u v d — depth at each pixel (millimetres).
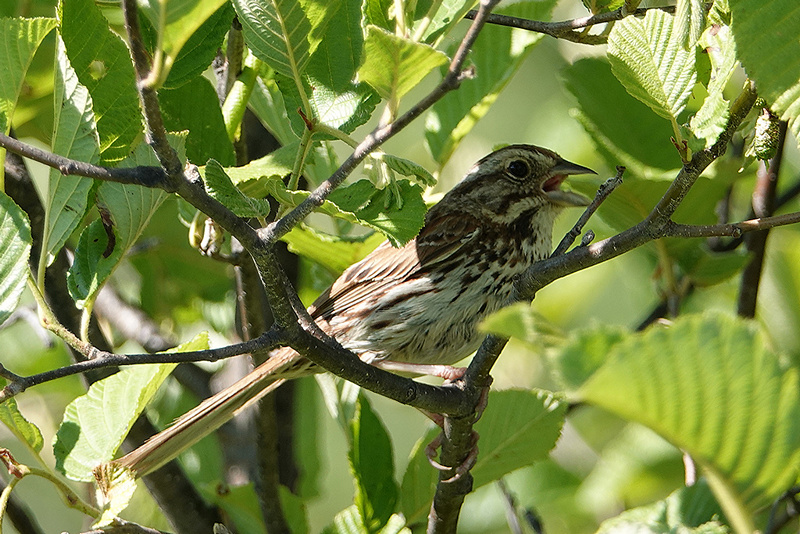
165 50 5059
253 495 9594
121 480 7480
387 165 6844
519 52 9992
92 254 7391
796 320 11758
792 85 5613
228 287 12883
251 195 7762
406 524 9008
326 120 6945
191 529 9891
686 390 4129
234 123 9172
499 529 11859
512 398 8633
